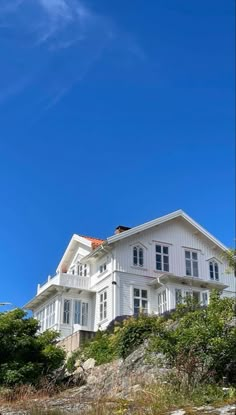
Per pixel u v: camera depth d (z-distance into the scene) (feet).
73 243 124.57
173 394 36.37
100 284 108.47
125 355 57.21
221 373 39.42
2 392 52.70
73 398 47.67
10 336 61.77
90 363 65.87
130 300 102.58
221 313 43.88
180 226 115.65
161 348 42.32
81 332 80.07
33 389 54.34
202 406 32.07
